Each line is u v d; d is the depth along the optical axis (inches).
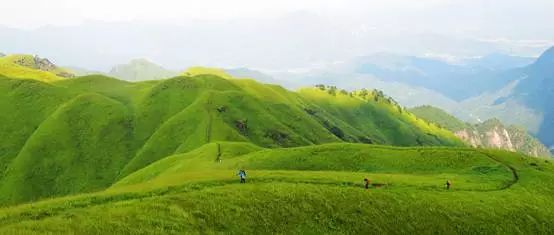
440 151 4173.2
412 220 2331.4
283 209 2047.2
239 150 5132.9
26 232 1363.2
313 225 2006.6
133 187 2255.2
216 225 1758.1
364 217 2212.1
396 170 3693.4
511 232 2507.4
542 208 2938.0
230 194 2071.9
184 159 4911.4
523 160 4210.1
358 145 4377.5
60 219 1536.7
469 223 2458.2
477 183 3235.7
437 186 2974.9
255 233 1797.5
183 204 1844.2
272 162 3924.7
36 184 7445.9
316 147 4266.7
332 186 2544.3
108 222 1553.9
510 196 3011.8
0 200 7052.2
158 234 1547.7
